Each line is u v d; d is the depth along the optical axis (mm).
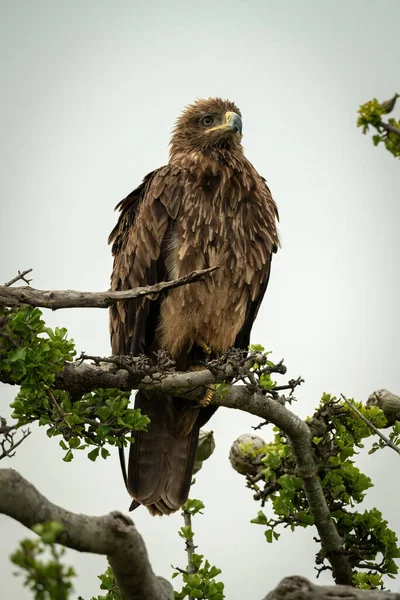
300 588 6863
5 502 6633
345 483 10789
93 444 9312
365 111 7004
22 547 4461
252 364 10336
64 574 4434
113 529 7000
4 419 8328
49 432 9117
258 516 10461
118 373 9969
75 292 9008
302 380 10250
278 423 10180
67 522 6844
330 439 10781
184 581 9617
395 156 7039
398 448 10039
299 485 10477
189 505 10320
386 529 10477
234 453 10930
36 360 9039
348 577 10453
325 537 10359
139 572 7340
